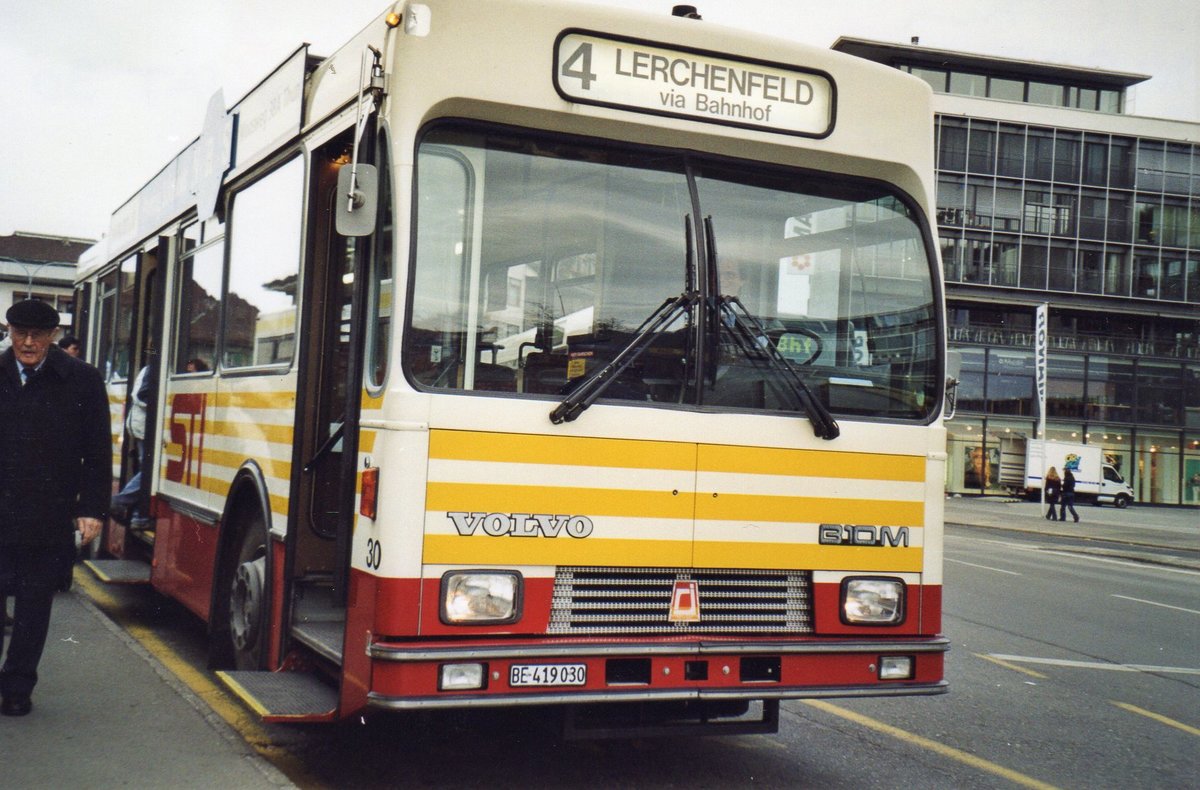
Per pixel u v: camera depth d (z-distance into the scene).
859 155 5.50
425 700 4.46
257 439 6.36
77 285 13.88
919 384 5.60
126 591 10.75
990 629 12.02
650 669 4.84
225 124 7.60
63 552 5.90
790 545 5.18
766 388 5.23
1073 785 6.14
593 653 4.71
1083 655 10.69
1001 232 55.94
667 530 4.96
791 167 5.44
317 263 5.82
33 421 5.71
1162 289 57.03
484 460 4.70
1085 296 56.53
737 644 4.98
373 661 4.52
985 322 56.62
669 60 5.18
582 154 5.08
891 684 5.29
